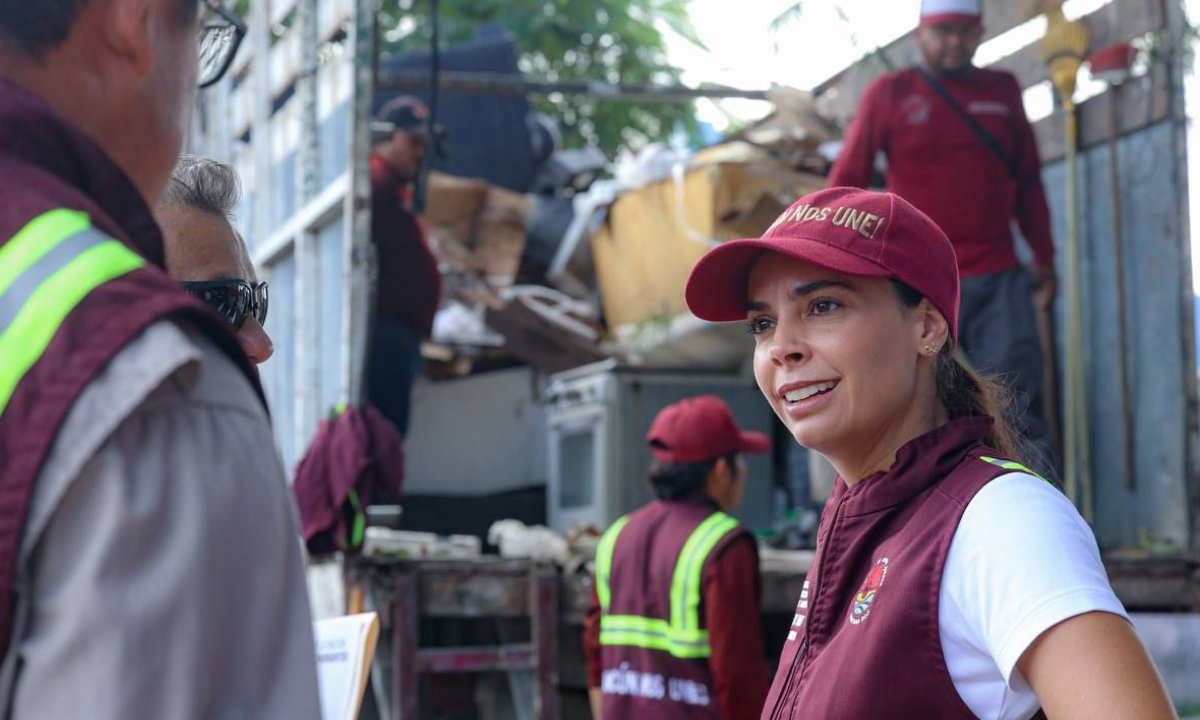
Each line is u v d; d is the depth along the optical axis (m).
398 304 5.40
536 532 5.17
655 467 3.72
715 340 6.28
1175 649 4.54
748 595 3.45
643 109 12.41
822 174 6.21
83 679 0.92
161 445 0.98
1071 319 5.57
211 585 0.98
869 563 1.66
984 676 1.50
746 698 3.38
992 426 1.73
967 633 1.51
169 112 1.17
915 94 5.26
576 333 6.75
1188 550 5.05
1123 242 5.56
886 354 1.74
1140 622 4.54
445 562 4.28
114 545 0.94
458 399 7.37
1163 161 5.38
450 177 7.07
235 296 1.79
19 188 1.03
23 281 1.00
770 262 1.80
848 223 1.74
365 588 4.20
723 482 3.73
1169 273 5.33
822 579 1.71
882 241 1.72
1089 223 5.75
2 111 1.04
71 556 0.94
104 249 1.02
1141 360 5.45
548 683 4.27
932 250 1.75
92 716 0.92
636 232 6.56
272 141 6.07
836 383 1.75
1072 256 5.55
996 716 1.50
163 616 0.94
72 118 1.11
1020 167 5.41
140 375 0.96
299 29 5.45
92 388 0.96
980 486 1.57
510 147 7.51
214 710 0.98
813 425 1.75
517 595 4.34
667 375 6.36
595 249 6.92
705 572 3.47
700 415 3.71
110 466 0.95
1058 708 1.40
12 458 0.95
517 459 7.43
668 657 3.51
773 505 6.42
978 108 5.26
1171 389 5.30
